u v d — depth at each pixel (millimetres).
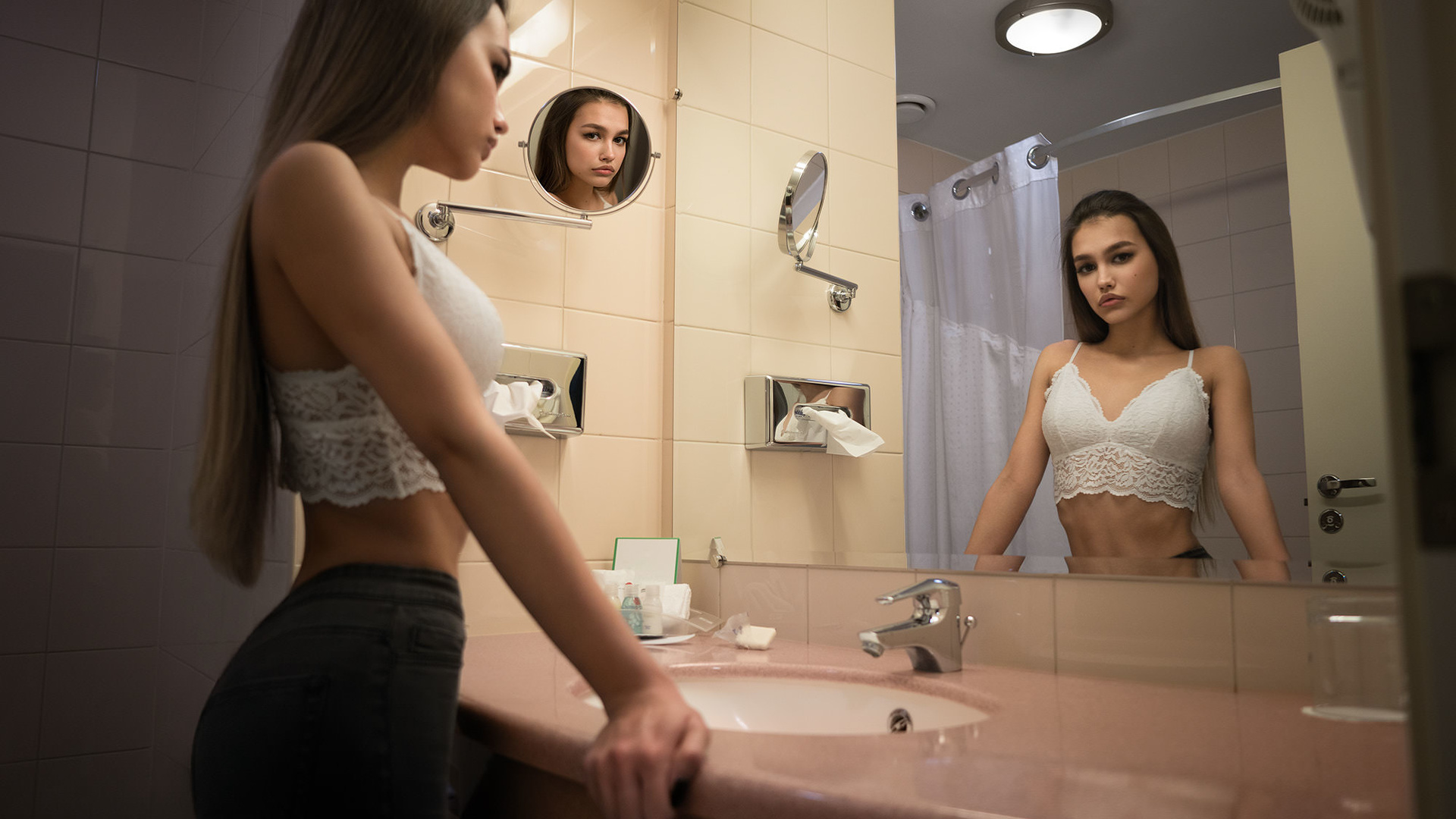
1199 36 1018
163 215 2244
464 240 1499
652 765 553
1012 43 1230
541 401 1500
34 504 2047
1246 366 964
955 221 1309
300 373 714
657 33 1790
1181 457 1019
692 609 1603
